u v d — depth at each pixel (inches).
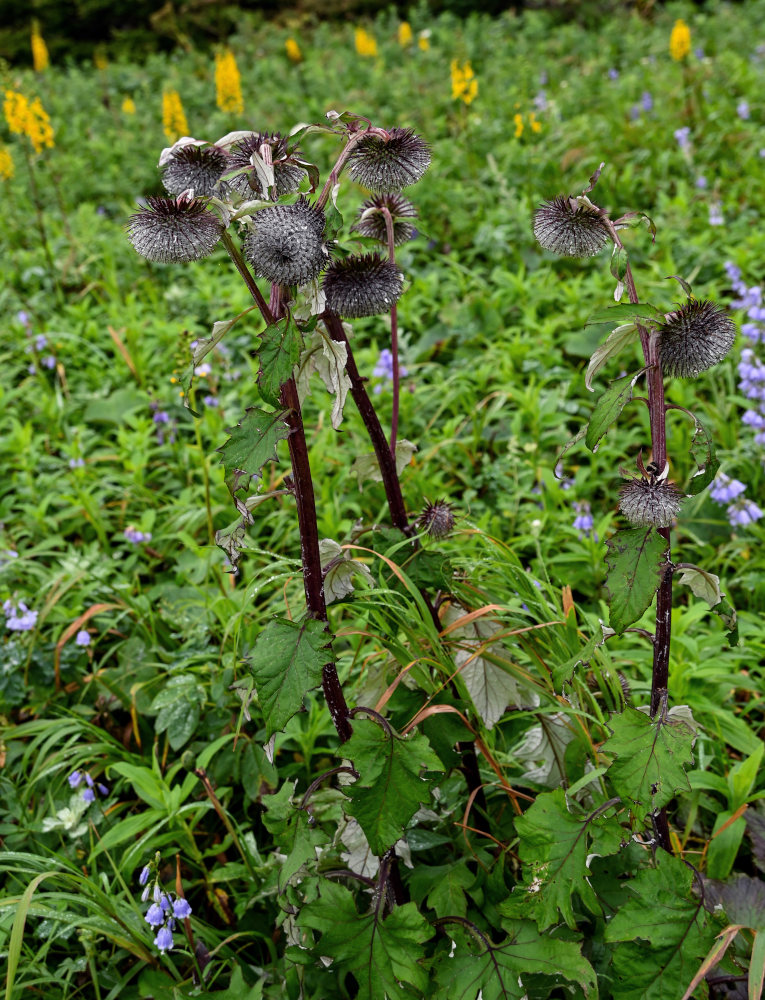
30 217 79.9
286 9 183.9
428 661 21.2
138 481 44.1
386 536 21.5
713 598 17.6
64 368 56.7
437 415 47.1
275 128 96.9
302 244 15.6
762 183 69.0
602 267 60.4
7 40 174.4
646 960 17.5
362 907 22.5
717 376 47.0
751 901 20.4
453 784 25.0
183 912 22.0
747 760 24.4
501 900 21.5
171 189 17.8
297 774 28.6
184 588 36.3
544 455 44.9
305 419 49.1
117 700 31.9
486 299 56.3
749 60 112.5
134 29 182.1
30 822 27.8
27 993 23.7
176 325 56.8
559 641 22.5
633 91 99.5
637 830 17.2
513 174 76.4
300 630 17.3
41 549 38.0
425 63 132.0
